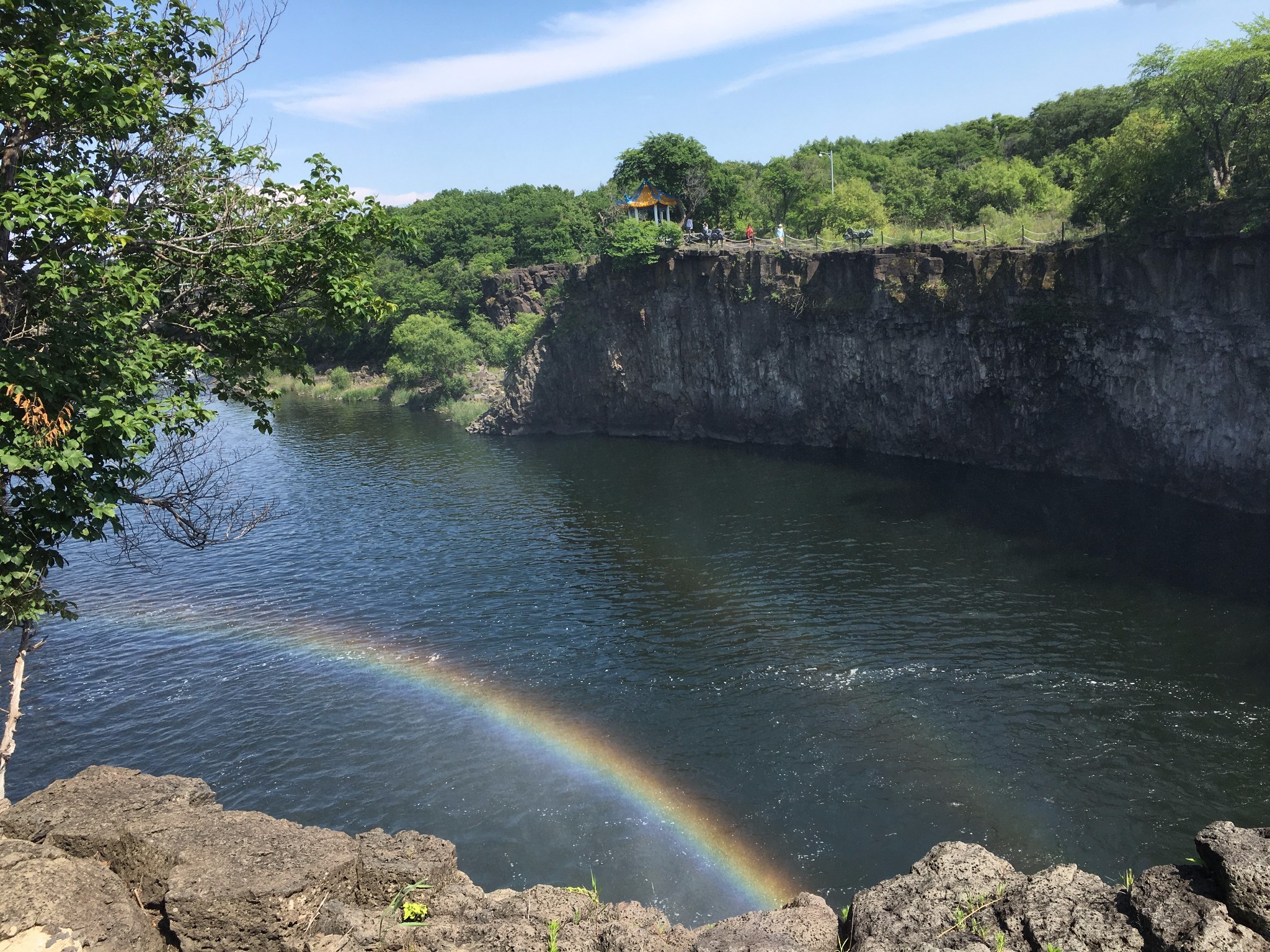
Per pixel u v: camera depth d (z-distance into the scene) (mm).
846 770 29578
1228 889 7840
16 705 12023
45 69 11406
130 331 12961
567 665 38875
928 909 9219
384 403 126938
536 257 158375
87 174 11883
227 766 31453
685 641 40719
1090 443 66438
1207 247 54594
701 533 57562
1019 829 26016
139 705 36156
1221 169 56219
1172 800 26938
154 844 9555
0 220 11203
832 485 69125
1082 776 28422
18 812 10062
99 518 12172
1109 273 61562
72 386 11484
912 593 44938
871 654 38094
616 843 26609
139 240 13781
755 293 86438
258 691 37188
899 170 110812
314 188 15734
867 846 25781
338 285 15398
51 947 7852
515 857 26141
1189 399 57906
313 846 9812
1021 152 112688
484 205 172625
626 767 30562
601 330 98688
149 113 12984
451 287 145875
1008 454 71562
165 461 14641
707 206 103000
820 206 93375
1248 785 27391
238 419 111000
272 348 16047
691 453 86625
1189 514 54969
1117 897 8797
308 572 52562
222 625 44562
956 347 72375
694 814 27766
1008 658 36969
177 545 57656
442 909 9664
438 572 51969
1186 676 34375
